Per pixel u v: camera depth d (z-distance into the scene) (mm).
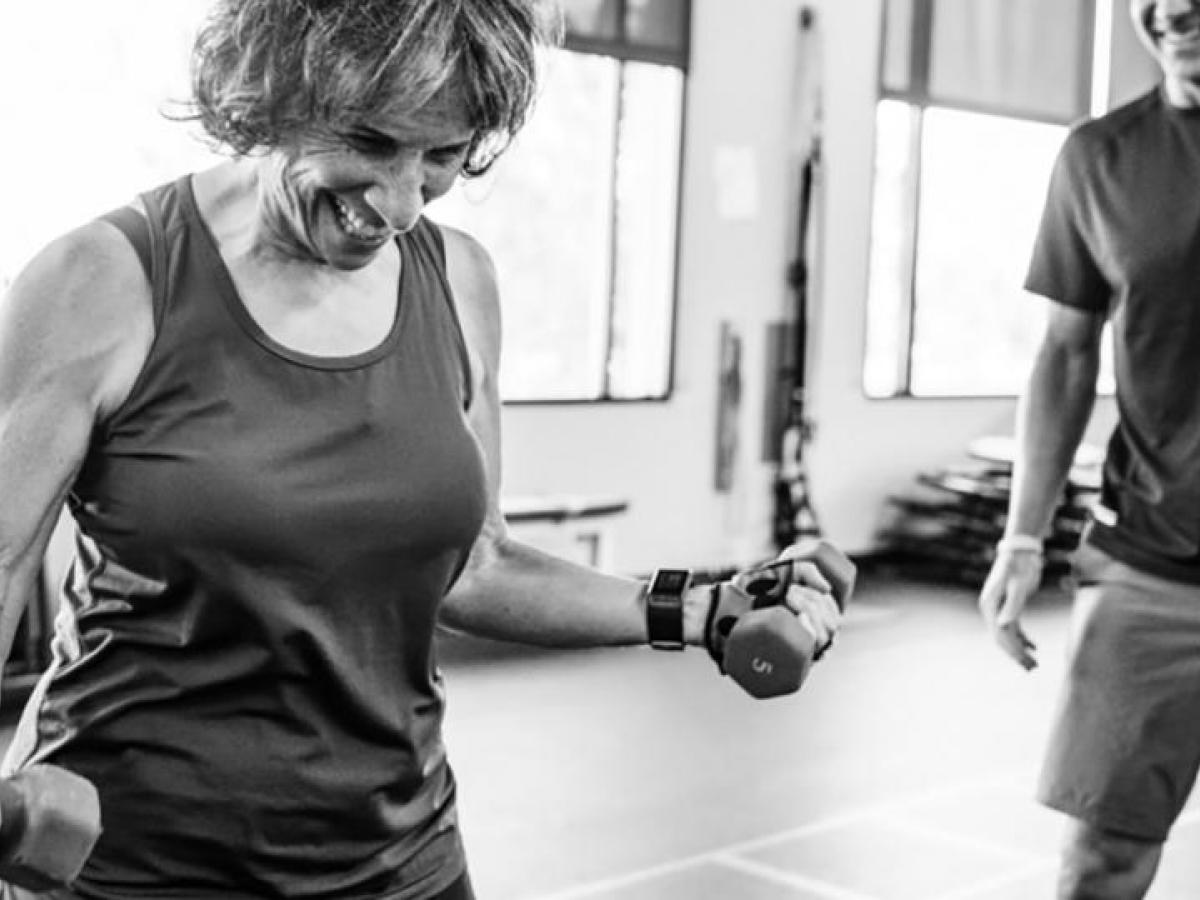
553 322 7402
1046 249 2809
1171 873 4148
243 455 1394
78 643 1479
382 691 1510
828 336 8359
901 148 8617
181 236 1407
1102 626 2719
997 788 4863
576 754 5059
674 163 7609
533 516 6684
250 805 1460
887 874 4098
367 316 1470
